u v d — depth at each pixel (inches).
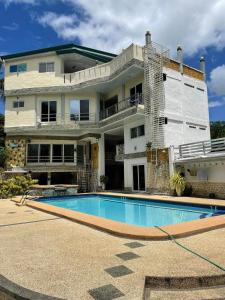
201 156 611.5
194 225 282.4
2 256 198.5
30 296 133.3
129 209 553.6
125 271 162.6
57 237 255.3
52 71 991.0
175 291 146.1
